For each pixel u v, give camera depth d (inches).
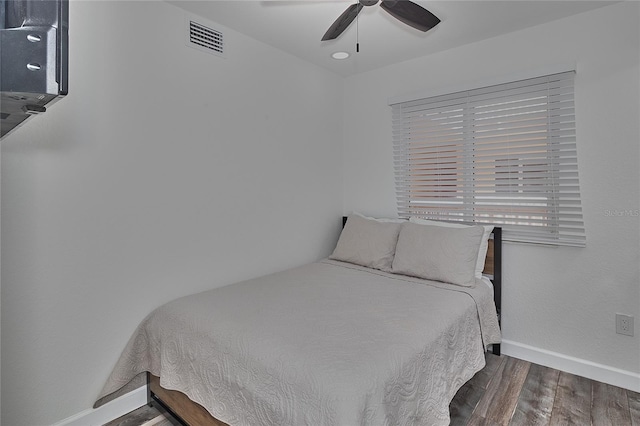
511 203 104.3
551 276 98.8
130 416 80.4
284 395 52.2
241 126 103.2
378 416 48.5
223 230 99.6
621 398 84.5
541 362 100.7
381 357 55.7
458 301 83.4
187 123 90.2
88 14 72.8
